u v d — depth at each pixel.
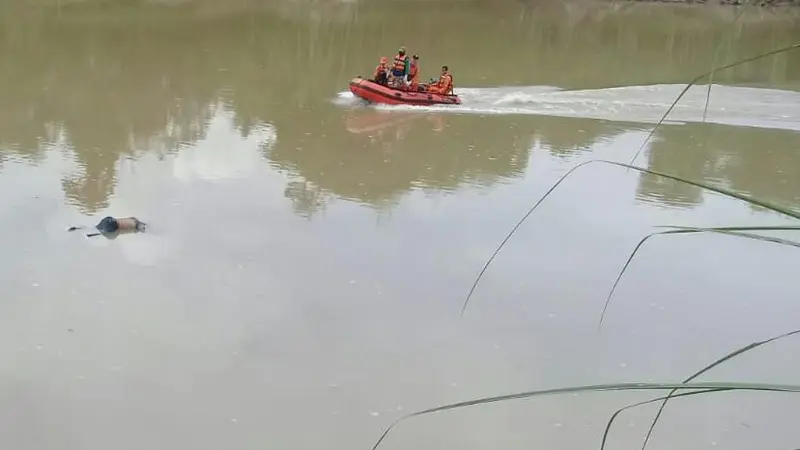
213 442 5.14
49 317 6.50
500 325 6.83
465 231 8.90
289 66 20.11
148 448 5.06
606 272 8.02
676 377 6.20
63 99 14.88
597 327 6.89
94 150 11.43
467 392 5.84
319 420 5.41
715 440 5.41
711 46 28.45
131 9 27.73
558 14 37.81
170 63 19.39
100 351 6.07
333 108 15.70
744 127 16.03
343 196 9.95
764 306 7.47
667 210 10.14
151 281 7.21
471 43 26.64
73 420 5.29
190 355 6.09
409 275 7.66
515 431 5.40
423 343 6.46
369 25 29.31
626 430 5.48
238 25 26.62
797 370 6.35
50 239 7.99
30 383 5.66
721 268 8.27
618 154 13.28
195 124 13.60
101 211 8.86
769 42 30.17
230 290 7.13
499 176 11.30
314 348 6.28
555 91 18.83
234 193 9.80
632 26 34.09
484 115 15.88
